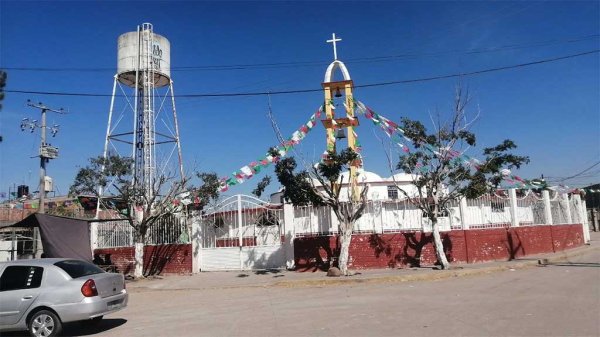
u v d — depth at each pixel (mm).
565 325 8242
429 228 19812
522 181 22312
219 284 16922
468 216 20984
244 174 20016
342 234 17562
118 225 22781
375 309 10734
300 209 20031
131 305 13758
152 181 20938
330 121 19516
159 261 21156
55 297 9312
